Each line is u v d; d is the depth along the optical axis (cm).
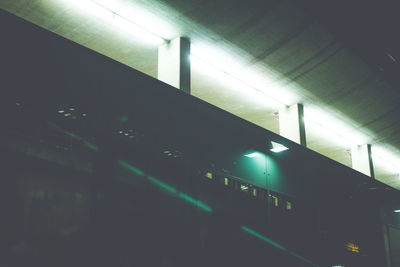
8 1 973
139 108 718
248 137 1013
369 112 1744
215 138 906
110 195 628
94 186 608
